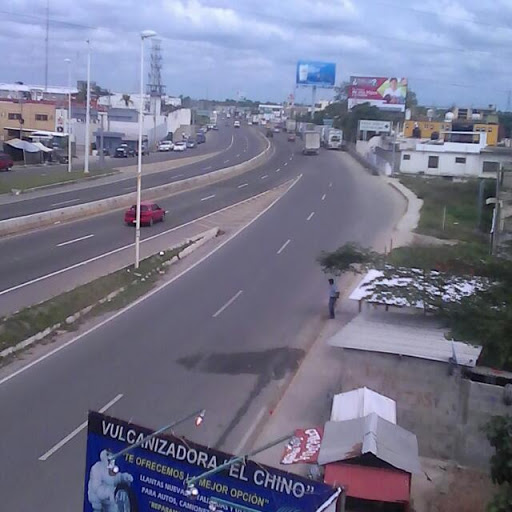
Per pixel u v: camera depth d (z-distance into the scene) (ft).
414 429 54.90
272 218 157.28
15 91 422.00
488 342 57.11
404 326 64.18
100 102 430.20
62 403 60.75
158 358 72.84
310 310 91.91
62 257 110.32
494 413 52.44
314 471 47.29
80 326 80.94
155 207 144.56
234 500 30.25
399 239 138.31
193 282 103.14
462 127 336.90
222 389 66.33
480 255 90.07
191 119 495.41
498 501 39.65
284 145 376.68
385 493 43.80
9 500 46.01
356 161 298.35
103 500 32.73
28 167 232.53
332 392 63.98
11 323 75.15
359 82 402.52
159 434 31.30
